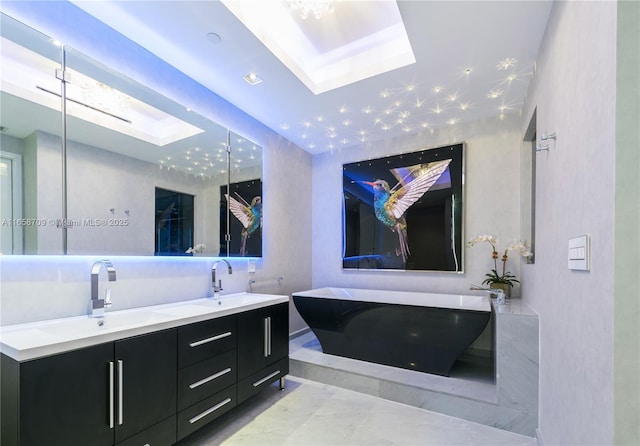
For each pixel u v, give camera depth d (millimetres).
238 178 2982
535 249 2166
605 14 990
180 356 1742
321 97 2775
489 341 3123
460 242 3268
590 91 1121
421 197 3521
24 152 1584
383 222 3742
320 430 2021
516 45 2049
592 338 1074
